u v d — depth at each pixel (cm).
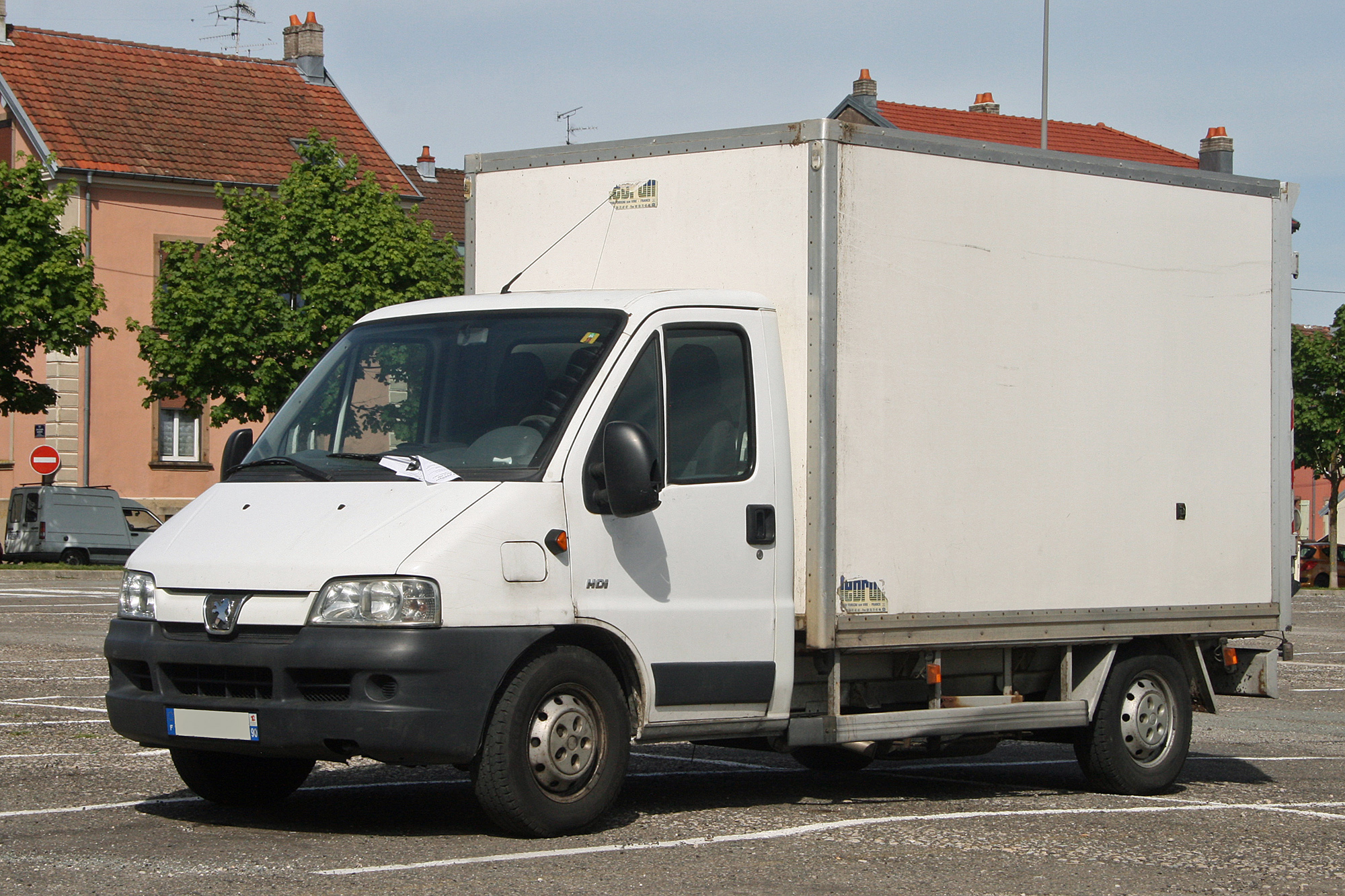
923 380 984
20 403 3969
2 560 4644
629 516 836
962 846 866
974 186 1012
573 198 1045
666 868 782
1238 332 1157
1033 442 1039
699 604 898
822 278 935
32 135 4972
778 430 939
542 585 830
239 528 850
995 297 1021
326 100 5728
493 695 807
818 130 938
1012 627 1025
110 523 4444
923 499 983
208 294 4141
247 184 5188
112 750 1193
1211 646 1174
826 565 934
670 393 902
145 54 5456
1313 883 802
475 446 866
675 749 1320
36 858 788
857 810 991
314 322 4194
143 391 5062
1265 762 1310
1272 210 1183
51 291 3894
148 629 842
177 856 796
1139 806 1045
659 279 1002
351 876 749
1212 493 1138
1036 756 1345
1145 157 6225
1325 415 5278
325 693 802
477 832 868
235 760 933
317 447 909
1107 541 1078
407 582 794
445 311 949
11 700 1519
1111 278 1084
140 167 5022
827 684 976
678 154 999
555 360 891
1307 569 5956
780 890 742
